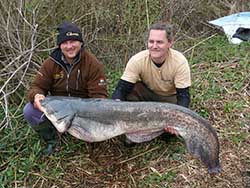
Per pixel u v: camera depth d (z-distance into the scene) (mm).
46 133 2078
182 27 3283
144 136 1798
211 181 1905
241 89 2486
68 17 2730
